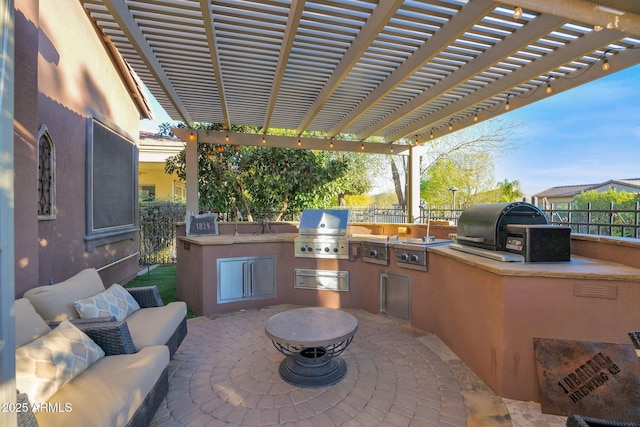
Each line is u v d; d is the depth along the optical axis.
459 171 14.23
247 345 3.23
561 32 3.16
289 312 2.99
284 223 5.59
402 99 5.04
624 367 2.06
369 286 4.22
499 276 2.32
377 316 4.05
